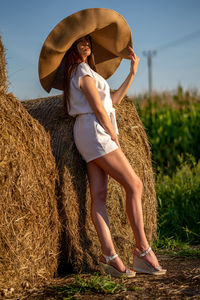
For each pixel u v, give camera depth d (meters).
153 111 7.97
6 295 2.26
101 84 2.72
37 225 2.46
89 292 2.32
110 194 2.98
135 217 2.61
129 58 3.13
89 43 2.83
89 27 2.68
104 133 2.57
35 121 2.55
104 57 3.19
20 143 2.38
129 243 3.09
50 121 3.01
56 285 2.46
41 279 2.52
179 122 7.74
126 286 2.44
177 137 7.50
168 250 3.61
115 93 3.06
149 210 3.40
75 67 2.71
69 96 2.73
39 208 2.47
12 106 2.41
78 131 2.65
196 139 7.37
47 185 2.56
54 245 2.63
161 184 5.10
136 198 2.60
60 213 2.73
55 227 2.62
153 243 3.76
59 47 2.66
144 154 3.48
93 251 2.78
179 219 4.38
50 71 2.82
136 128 3.42
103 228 2.65
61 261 2.83
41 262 2.52
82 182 2.83
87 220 2.82
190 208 4.44
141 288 2.39
